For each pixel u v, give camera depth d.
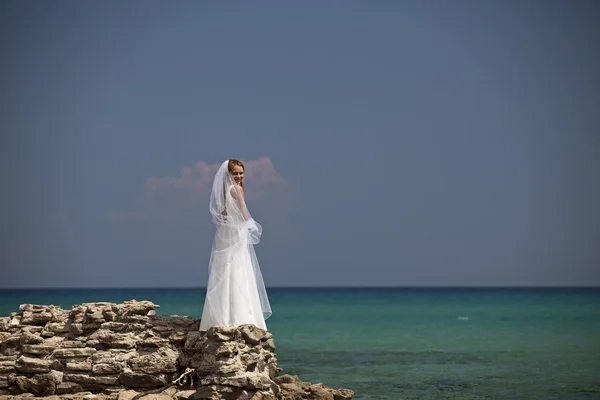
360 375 20.03
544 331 36.50
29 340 11.80
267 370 11.70
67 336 11.92
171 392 11.13
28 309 12.59
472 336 33.38
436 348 27.67
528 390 17.67
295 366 22.03
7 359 11.78
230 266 11.67
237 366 10.74
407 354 25.55
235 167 11.95
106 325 11.79
